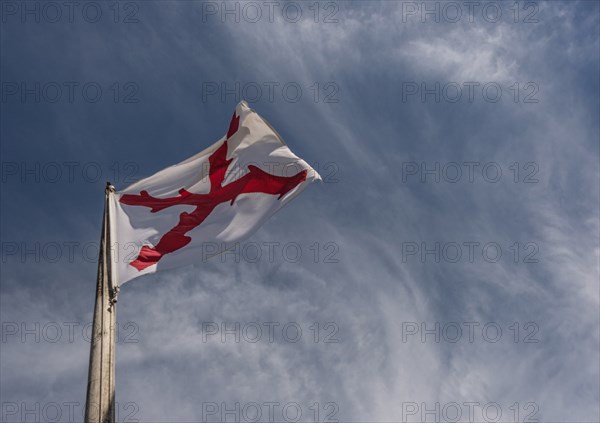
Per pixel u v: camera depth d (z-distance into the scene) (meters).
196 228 36.06
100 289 31.66
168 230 35.47
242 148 38.25
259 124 38.47
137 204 35.75
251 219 36.91
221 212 36.72
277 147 38.28
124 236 34.59
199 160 37.78
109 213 34.84
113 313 30.91
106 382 28.45
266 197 37.56
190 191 36.81
